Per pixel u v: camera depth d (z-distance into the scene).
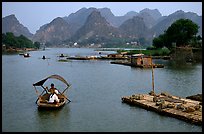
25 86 45.22
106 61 104.38
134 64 83.31
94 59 113.75
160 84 48.53
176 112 26.55
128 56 119.19
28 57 129.12
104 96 37.38
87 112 29.16
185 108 26.84
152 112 28.34
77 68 77.94
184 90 42.66
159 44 132.12
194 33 121.56
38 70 72.38
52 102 30.05
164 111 27.17
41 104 29.69
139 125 25.08
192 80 52.81
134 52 131.88
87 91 41.19
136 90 42.72
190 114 25.73
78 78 56.38
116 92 40.72
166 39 126.50
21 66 83.62
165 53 122.94
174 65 84.88
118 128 24.48
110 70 72.06
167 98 31.88
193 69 72.50
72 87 44.94
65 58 121.50
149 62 80.94
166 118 26.39
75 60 110.25
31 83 48.75
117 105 31.77
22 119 26.86
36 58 122.75
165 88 44.50
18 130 24.06
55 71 69.88
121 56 118.69
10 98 35.59
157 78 56.09
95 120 26.61
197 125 24.31
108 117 27.39
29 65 87.25
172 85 47.31
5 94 38.25
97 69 74.81
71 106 31.48
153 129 24.06
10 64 90.50
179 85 47.25
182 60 103.38
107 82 50.84
